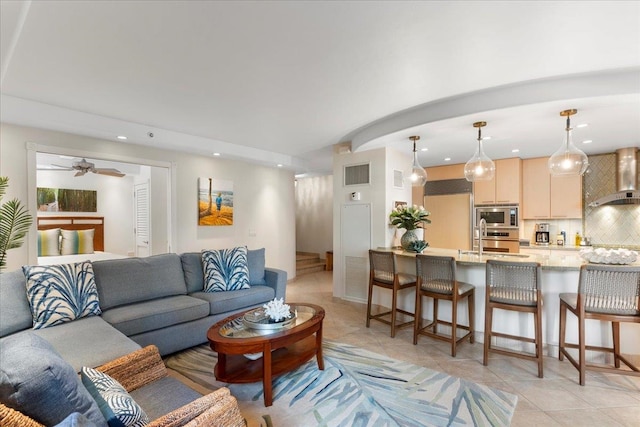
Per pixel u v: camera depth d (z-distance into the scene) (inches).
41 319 89.4
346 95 111.9
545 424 75.6
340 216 188.4
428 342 127.0
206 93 110.9
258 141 181.5
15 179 126.6
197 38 76.7
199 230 191.0
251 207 221.3
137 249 226.1
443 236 217.6
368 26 71.4
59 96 114.4
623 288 89.0
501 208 197.8
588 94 95.8
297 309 111.1
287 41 77.9
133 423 43.9
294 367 94.0
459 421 76.9
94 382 48.4
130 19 69.0
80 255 211.5
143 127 149.5
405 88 105.6
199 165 190.7
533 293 100.0
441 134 139.5
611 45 78.3
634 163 166.1
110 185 248.7
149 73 95.7
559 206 189.0
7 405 36.1
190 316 114.4
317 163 252.5
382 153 169.0
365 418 78.2
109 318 99.7
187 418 45.6
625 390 90.0
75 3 63.2
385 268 138.6
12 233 120.0
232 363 96.3
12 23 67.4
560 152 109.6
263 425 73.2
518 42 77.4
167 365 105.7
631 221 177.5
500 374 100.0
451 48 80.5
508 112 109.1
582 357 92.8
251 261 150.3
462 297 118.1
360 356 113.3
